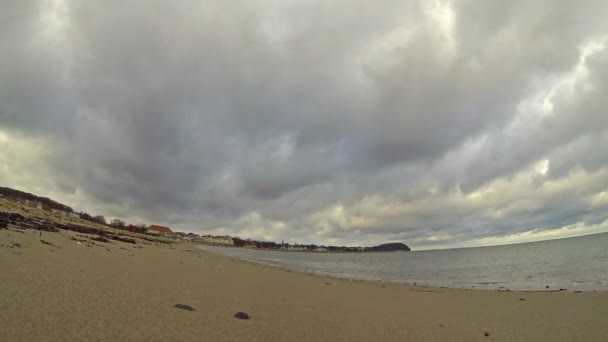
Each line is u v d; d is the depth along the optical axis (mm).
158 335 4547
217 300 7992
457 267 45219
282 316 7289
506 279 26328
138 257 15711
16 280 5863
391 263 63125
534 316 9750
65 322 4312
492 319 9242
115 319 4844
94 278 7609
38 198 76688
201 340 4680
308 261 63625
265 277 16578
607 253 48594
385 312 9594
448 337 6906
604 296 13750
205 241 173500
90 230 30141
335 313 8570
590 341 6926
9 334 3617
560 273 28609
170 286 8836
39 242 12281
